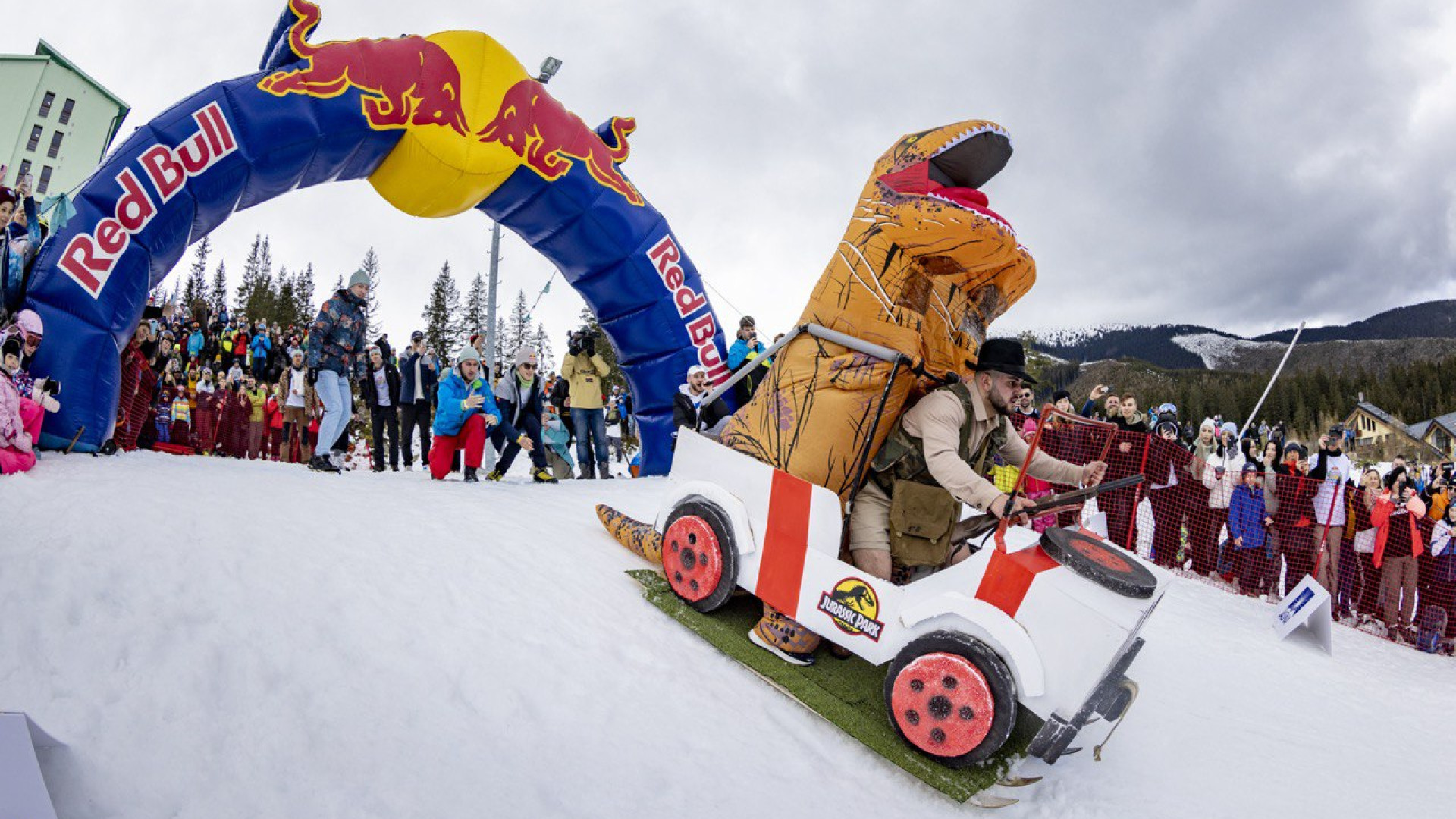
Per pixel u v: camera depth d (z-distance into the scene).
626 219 8.16
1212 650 5.66
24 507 3.41
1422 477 11.30
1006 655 3.08
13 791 1.68
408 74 6.82
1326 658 6.11
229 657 2.58
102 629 2.55
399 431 10.89
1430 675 6.23
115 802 1.92
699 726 3.05
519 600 3.62
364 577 3.40
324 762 2.26
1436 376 90.69
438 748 2.46
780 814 2.65
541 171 7.64
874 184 4.04
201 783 2.07
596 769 2.60
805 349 4.04
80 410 5.20
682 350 8.65
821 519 3.74
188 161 5.81
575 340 9.28
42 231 5.65
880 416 3.75
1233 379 171.38
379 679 2.72
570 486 7.57
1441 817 3.50
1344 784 3.73
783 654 3.76
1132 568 3.24
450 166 7.12
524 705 2.82
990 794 3.09
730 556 3.89
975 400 3.76
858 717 3.38
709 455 4.21
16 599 2.59
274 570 3.24
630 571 4.42
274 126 6.16
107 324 5.42
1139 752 3.77
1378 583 7.88
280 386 11.99
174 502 3.79
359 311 7.05
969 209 3.69
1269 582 7.92
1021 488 3.28
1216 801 3.38
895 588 3.44
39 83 42.72
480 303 70.62
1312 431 90.69
